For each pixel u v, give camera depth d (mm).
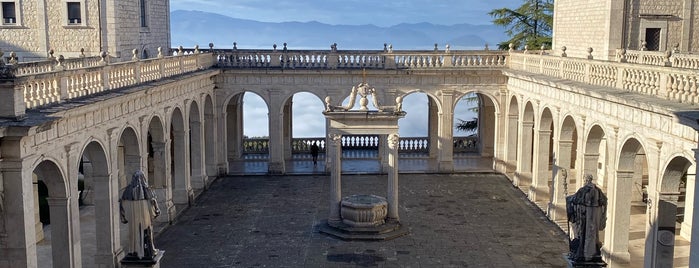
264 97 45750
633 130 25438
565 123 33688
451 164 46281
